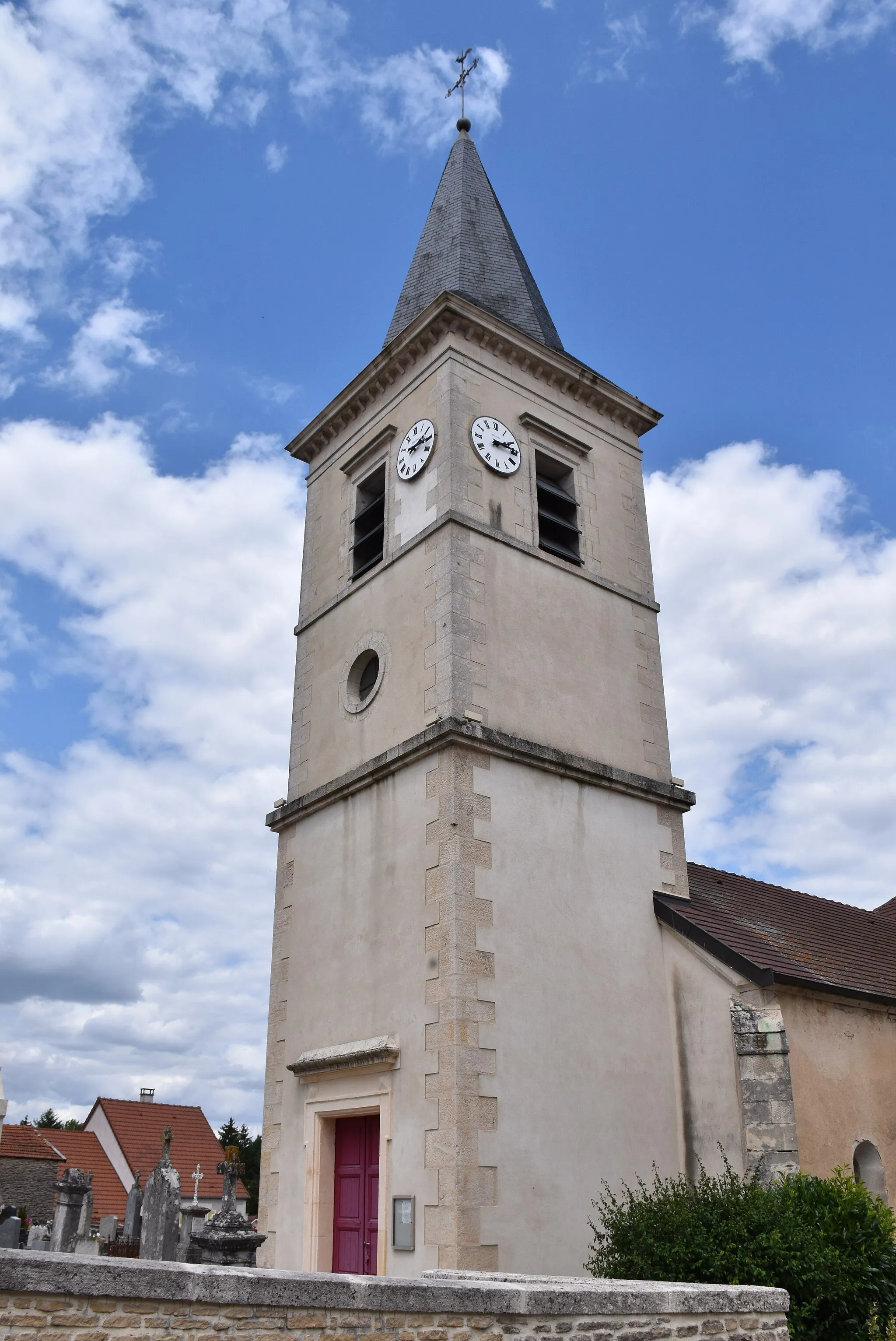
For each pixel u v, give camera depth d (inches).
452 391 543.5
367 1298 205.5
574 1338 232.1
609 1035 447.5
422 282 660.7
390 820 474.0
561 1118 415.5
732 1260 308.3
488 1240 376.8
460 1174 379.2
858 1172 450.9
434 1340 211.6
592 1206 409.7
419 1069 410.9
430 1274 302.7
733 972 452.4
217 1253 426.0
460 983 406.9
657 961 483.5
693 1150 442.6
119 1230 889.5
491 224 685.9
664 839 520.1
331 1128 462.9
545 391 595.2
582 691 525.0
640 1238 332.8
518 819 457.7
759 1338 268.8
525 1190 394.0
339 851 502.9
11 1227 628.7
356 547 589.0
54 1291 175.5
